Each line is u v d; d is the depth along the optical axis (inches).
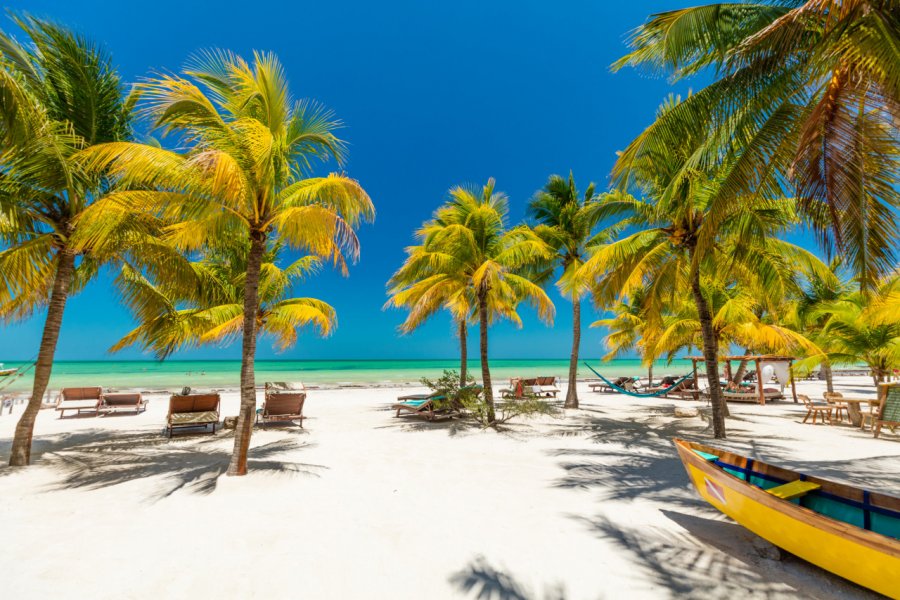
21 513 183.9
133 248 278.7
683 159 321.1
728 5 237.0
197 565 138.0
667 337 544.7
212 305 353.7
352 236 231.9
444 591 125.3
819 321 613.3
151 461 281.1
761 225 330.6
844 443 355.6
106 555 144.2
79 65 270.2
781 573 136.0
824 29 205.0
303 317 411.8
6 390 949.8
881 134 206.7
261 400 701.3
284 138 263.1
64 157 257.3
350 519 180.2
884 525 134.3
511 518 182.9
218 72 240.2
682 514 187.8
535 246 411.8
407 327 502.6
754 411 585.6
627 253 378.3
